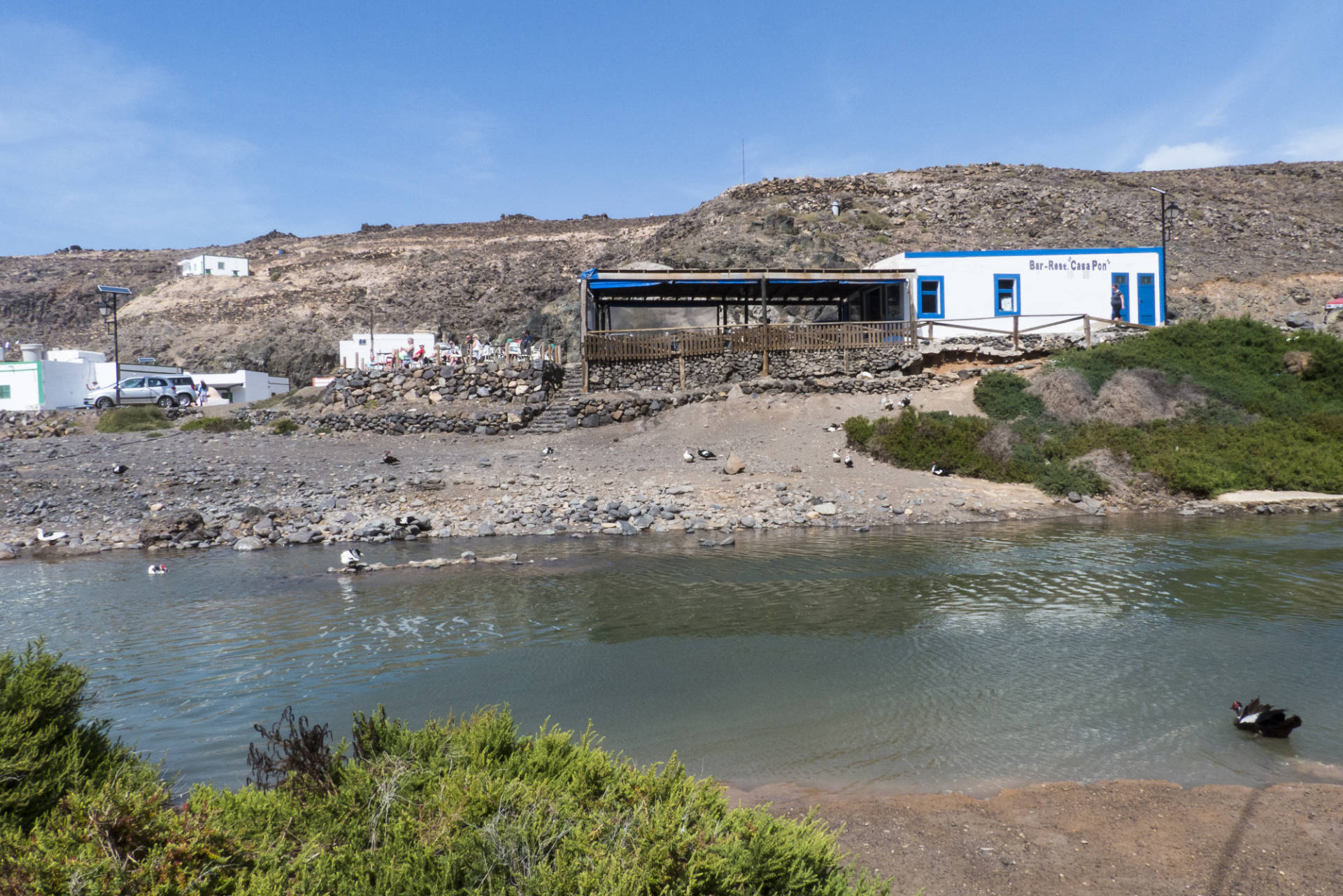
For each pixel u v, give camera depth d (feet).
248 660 30.96
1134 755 20.99
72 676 15.81
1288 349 98.02
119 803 10.78
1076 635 32.63
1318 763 20.43
